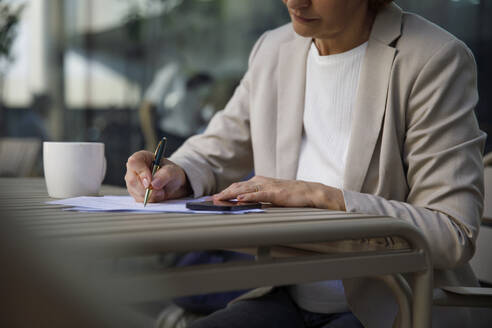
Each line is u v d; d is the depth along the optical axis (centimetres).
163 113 522
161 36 539
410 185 102
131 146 539
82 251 38
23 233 16
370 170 106
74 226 50
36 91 538
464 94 101
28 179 146
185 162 113
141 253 43
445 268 87
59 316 15
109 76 545
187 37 535
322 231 57
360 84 109
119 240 42
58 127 541
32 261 15
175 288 45
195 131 519
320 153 118
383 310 85
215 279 48
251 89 131
